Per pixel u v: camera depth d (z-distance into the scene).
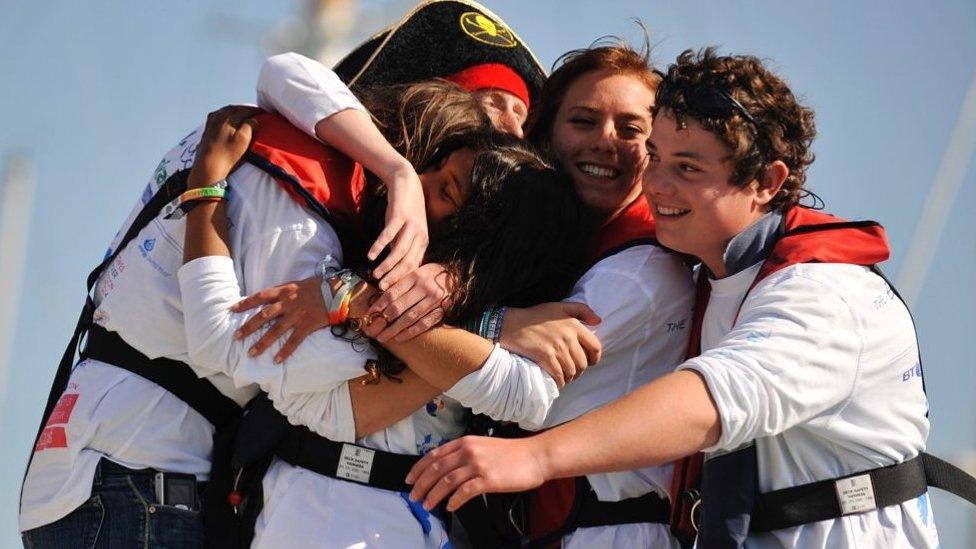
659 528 12.49
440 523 12.46
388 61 15.49
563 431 10.66
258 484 12.38
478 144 12.86
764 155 11.79
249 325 11.80
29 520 12.52
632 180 13.77
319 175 12.45
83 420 12.38
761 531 11.58
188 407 12.50
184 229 12.44
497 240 12.32
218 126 12.55
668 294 12.70
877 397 11.55
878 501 11.52
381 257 12.41
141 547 12.05
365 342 11.93
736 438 10.89
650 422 10.63
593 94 13.82
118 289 12.66
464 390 11.78
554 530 12.78
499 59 15.83
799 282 11.38
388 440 12.23
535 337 11.98
